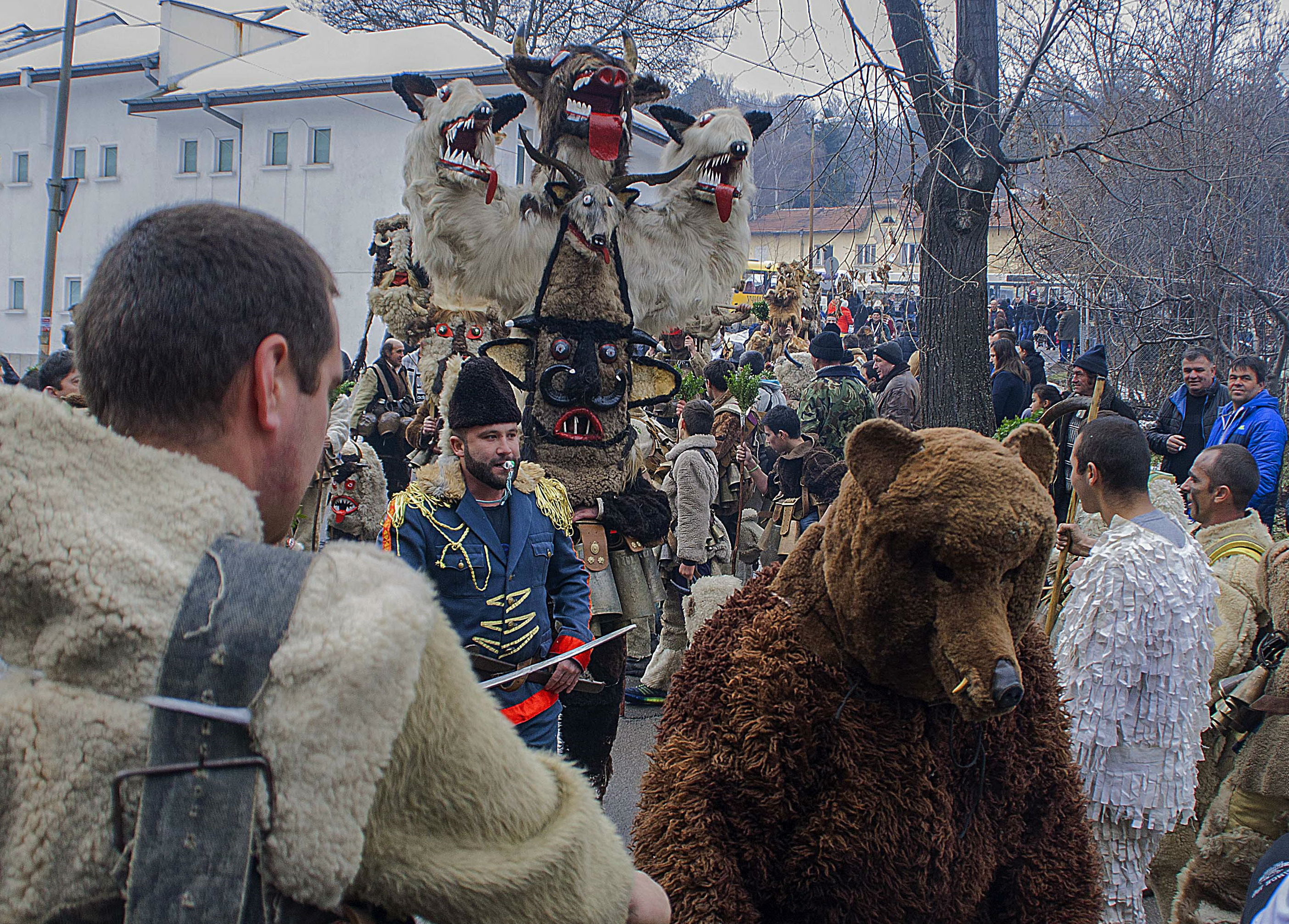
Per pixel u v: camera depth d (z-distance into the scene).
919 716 2.02
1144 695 3.01
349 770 0.95
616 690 4.32
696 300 5.00
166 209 1.14
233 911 0.92
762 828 2.02
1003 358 9.93
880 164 7.73
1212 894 3.47
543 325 4.64
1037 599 1.92
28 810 0.94
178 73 26.36
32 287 30.78
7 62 30.62
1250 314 11.89
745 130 4.92
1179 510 4.30
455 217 4.59
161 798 0.93
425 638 1.01
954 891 2.05
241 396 1.10
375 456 6.26
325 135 24.08
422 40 23.78
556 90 4.66
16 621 0.98
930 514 1.78
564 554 3.62
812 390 8.88
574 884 1.15
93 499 0.98
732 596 2.29
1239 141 11.20
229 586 0.99
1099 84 10.09
